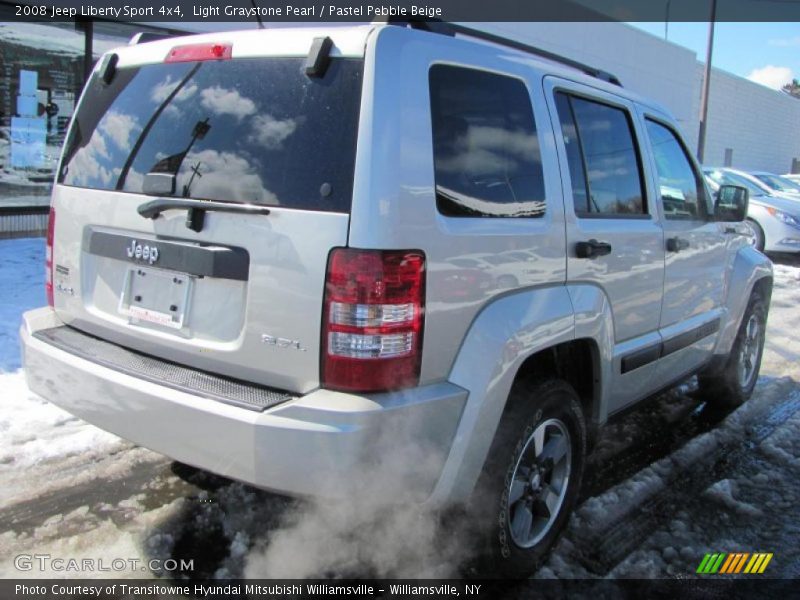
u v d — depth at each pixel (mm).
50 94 9586
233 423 2338
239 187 2529
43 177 9789
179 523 3246
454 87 2643
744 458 4309
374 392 2338
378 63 2387
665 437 4598
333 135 2391
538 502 3066
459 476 2557
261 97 2594
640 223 3641
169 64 2941
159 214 2707
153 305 2773
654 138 4004
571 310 3006
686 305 4191
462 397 2514
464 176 2611
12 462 3699
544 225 2924
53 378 2936
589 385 3350
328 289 2314
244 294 2502
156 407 2527
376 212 2299
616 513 3529
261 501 3447
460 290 2520
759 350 5398
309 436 2256
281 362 2420
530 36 16078
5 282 7105
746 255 5027
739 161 34156
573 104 3342
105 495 3451
